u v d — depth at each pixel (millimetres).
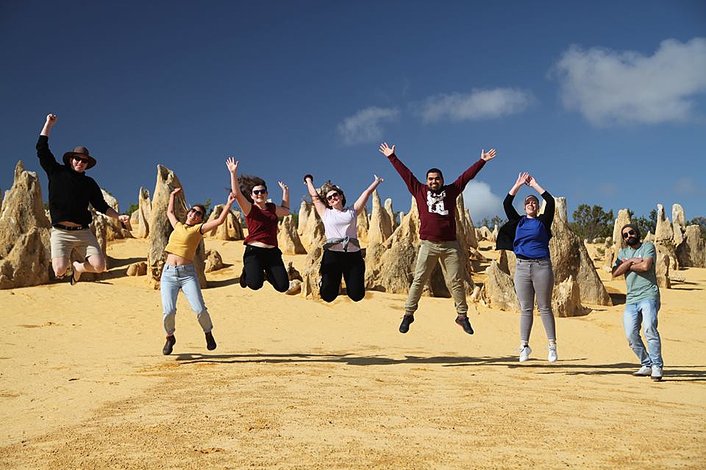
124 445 5293
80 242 10328
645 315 10203
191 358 11977
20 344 15266
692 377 10625
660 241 49688
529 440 5465
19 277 26797
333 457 4879
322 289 10781
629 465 4727
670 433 5840
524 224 11078
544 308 11141
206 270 33031
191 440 5414
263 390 7969
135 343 15711
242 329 19688
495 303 25266
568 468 4629
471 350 15961
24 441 5582
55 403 7488
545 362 12664
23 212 29922
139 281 29578
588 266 29844
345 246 10633
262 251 10773
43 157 10117
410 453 5000
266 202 10992
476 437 5555
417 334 19828
